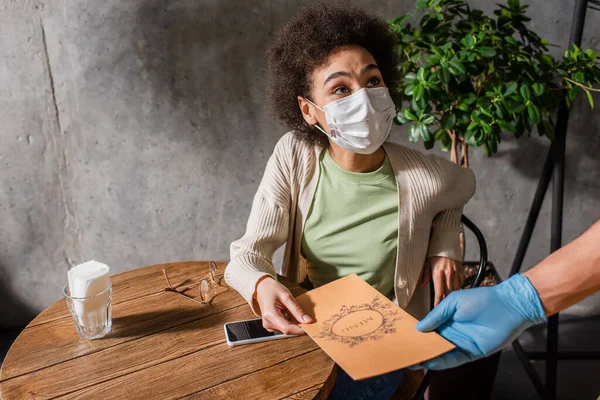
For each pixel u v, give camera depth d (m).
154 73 2.13
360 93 1.28
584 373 2.17
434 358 0.97
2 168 2.23
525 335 2.37
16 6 2.02
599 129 2.20
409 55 1.84
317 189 1.44
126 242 2.40
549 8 2.06
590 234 0.96
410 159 1.44
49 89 2.13
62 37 2.07
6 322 2.49
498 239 2.40
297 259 1.51
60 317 1.31
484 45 1.71
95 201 2.32
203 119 2.20
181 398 1.04
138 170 2.28
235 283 1.29
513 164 2.27
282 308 1.19
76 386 1.07
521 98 1.68
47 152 2.22
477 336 0.97
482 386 1.80
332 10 1.33
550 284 0.96
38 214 2.32
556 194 1.89
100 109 2.18
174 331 1.24
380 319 1.06
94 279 1.17
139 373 1.11
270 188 1.45
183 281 1.46
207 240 2.41
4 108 2.14
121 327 1.26
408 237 1.41
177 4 2.04
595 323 2.45
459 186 1.48
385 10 2.06
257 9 2.06
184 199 2.33
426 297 1.55
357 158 1.39
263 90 2.16
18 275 2.41
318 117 1.36
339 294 1.16
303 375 1.09
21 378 1.10
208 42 2.10
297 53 1.32
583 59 1.73
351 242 1.44
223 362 1.13
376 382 1.36
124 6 2.04
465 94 1.72
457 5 1.82
